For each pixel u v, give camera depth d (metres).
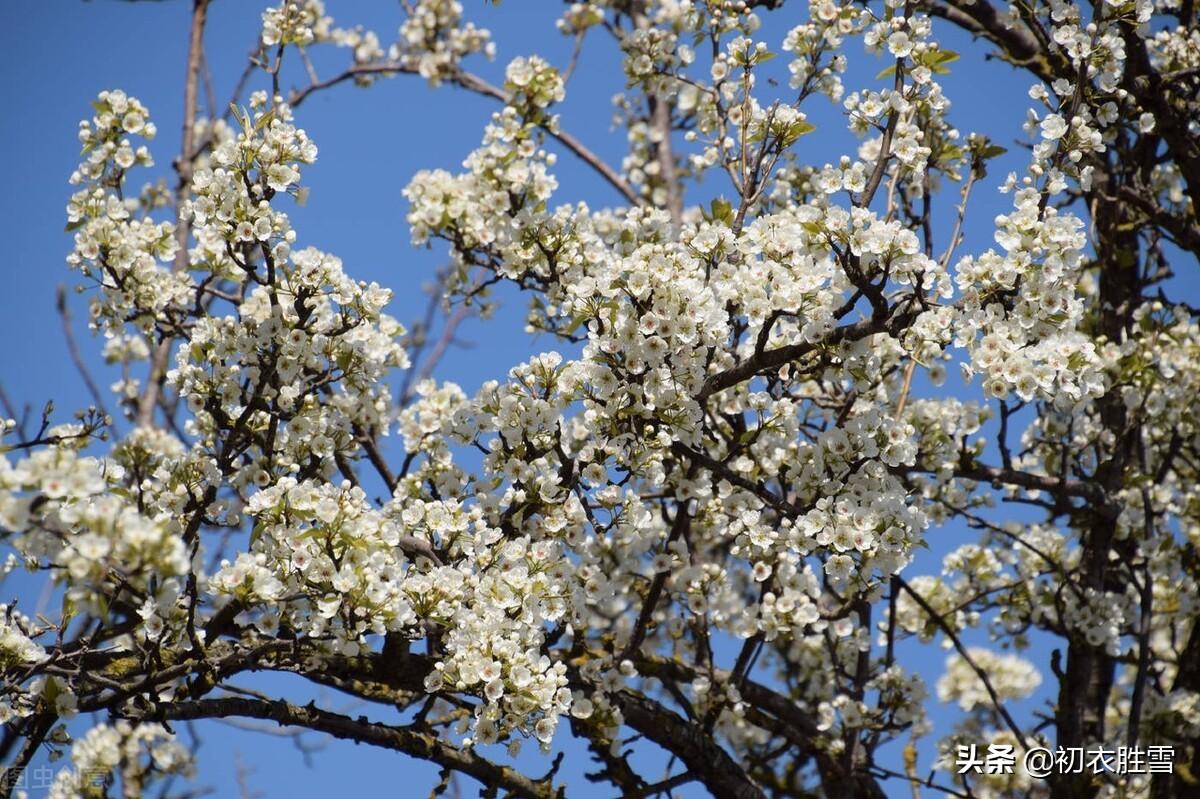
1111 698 8.85
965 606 7.57
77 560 3.85
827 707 6.58
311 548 4.84
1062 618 7.12
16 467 3.99
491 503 5.54
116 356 8.20
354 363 5.70
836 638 7.23
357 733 5.57
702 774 6.39
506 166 6.57
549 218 6.12
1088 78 5.50
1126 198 7.55
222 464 5.54
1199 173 7.44
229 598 4.74
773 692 7.17
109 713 5.08
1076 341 4.73
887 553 5.21
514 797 5.90
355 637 4.88
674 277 4.95
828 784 7.00
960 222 5.84
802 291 4.81
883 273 4.75
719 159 6.57
